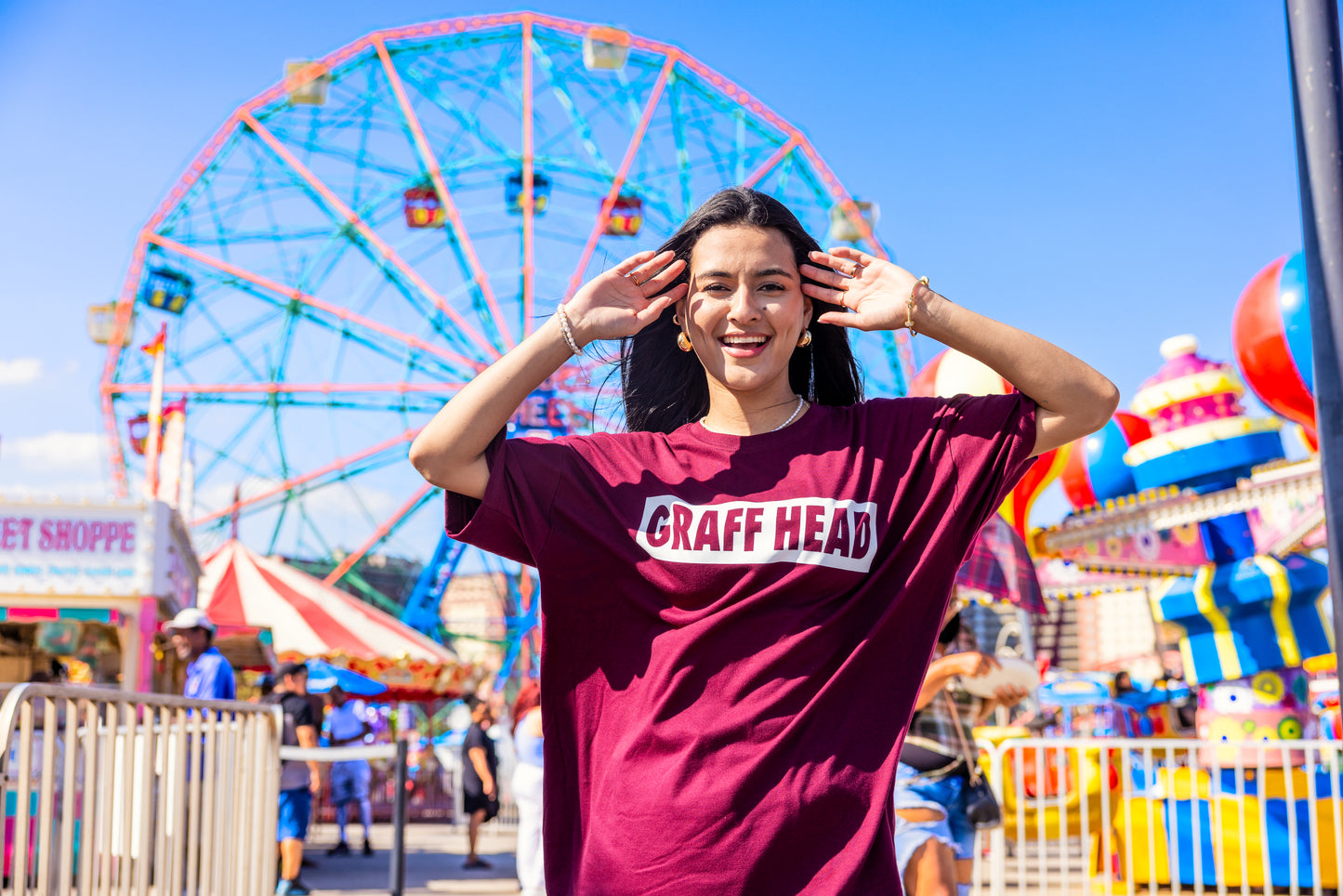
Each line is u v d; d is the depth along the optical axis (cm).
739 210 192
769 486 182
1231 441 774
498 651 3166
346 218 3244
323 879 1012
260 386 3198
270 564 1583
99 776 398
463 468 183
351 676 1395
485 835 1606
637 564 179
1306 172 285
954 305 185
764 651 173
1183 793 772
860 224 3147
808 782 169
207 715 484
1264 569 755
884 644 179
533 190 3312
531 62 3369
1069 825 873
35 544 1202
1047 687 1344
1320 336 281
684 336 205
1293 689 764
